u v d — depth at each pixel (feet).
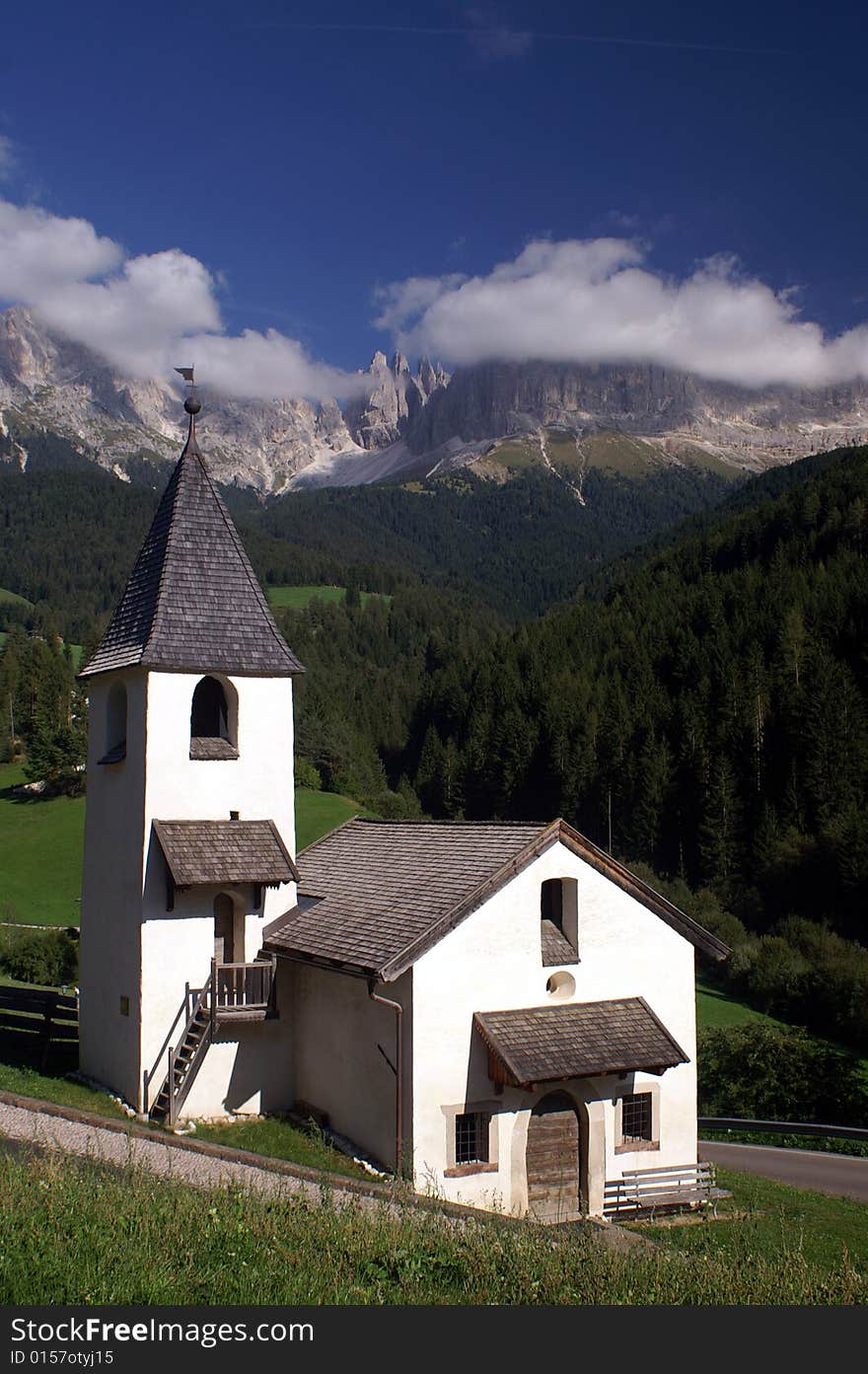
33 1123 75.51
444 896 80.59
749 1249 61.57
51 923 241.55
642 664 441.68
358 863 97.40
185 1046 86.38
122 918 90.27
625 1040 79.92
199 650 91.35
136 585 97.40
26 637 613.93
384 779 476.95
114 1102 86.94
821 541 497.05
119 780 92.94
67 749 350.23
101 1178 55.06
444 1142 75.36
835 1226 82.94
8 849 298.15
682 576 570.05
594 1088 80.64
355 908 87.56
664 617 493.36
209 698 96.32
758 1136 127.95
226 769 91.81
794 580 449.06
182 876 84.84
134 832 89.35
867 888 263.90
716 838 311.06
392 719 541.75
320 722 448.65
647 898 85.61
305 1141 81.97
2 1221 43.55
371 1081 79.77
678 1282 47.01
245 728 93.04
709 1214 82.79
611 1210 80.07
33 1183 51.03
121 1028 89.04
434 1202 64.85
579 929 82.99
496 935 79.30
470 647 640.58
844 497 521.24
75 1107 83.71
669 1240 74.23
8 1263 39.70
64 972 197.36
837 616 397.80
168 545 94.99
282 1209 50.90
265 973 89.20
